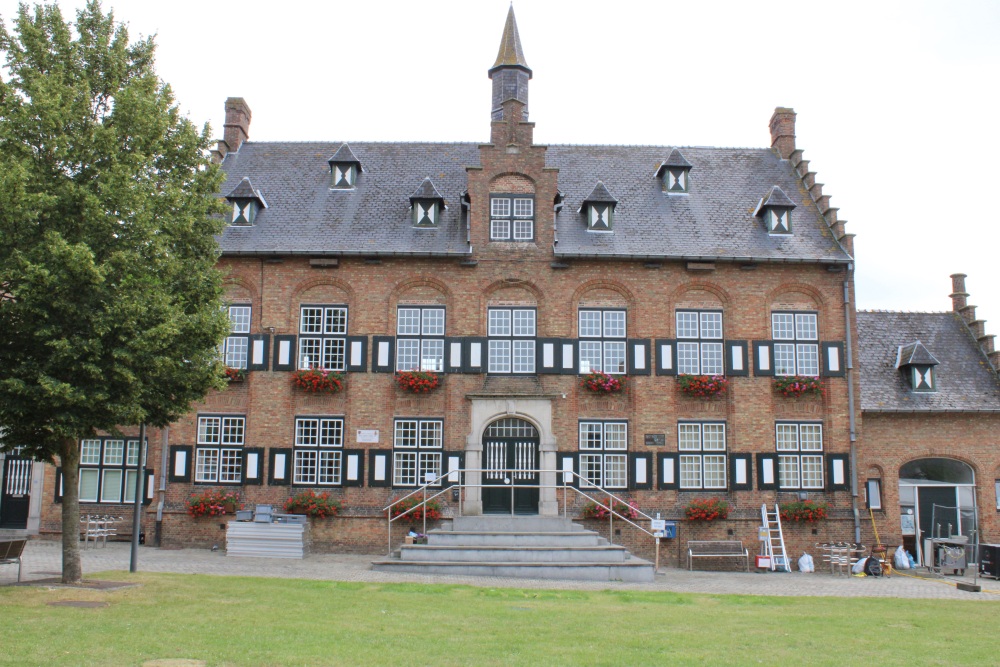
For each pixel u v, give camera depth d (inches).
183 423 964.6
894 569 965.2
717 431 983.6
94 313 556.7
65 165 590.2
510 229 1003.9
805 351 1005.2
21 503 1013.2
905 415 1035.3
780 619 563.2
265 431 962.7
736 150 1187.3
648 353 986.7
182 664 377.4
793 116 1185.4
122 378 559.8
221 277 658.8
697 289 1007.0
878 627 544.4
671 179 1099.3
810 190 1109.1
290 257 989.8
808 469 984.3
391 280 991.0
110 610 499.8
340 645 429.1
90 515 990.4
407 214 1045.8
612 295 1001.5
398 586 662.5
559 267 992.2
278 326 982.4
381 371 974.4
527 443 971.9
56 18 625.0
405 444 966.4
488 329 991.6
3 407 552.1
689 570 919.7
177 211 638.5
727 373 987.3
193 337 608.7
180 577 663.8
